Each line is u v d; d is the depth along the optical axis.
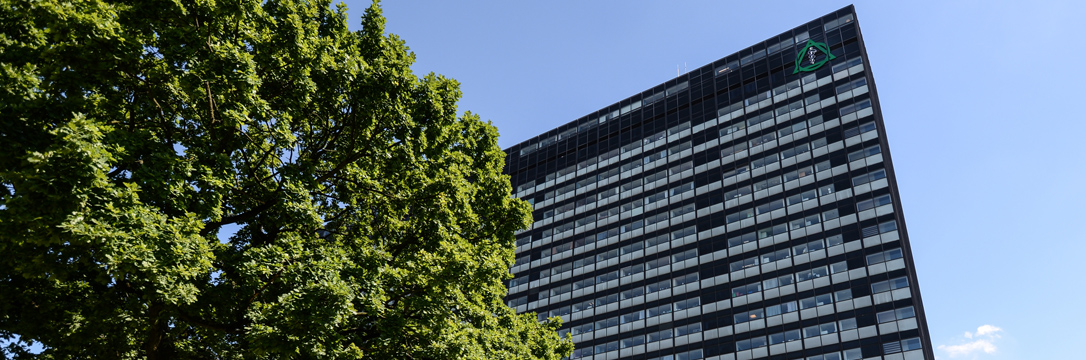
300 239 15.36
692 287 79.69
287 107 15.41
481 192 23.41
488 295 22.91
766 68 94.94
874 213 71.69
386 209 19.00
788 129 85.75
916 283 75.31
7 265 12.49
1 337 14.62
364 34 19.38
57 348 14.65
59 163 10.68
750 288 75.25
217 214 14.17
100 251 11.23
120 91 13.39
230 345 16.19
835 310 67.94
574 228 97.06
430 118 18.70
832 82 86.44
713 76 100.31
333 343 14.17
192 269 12.35
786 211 78.50
